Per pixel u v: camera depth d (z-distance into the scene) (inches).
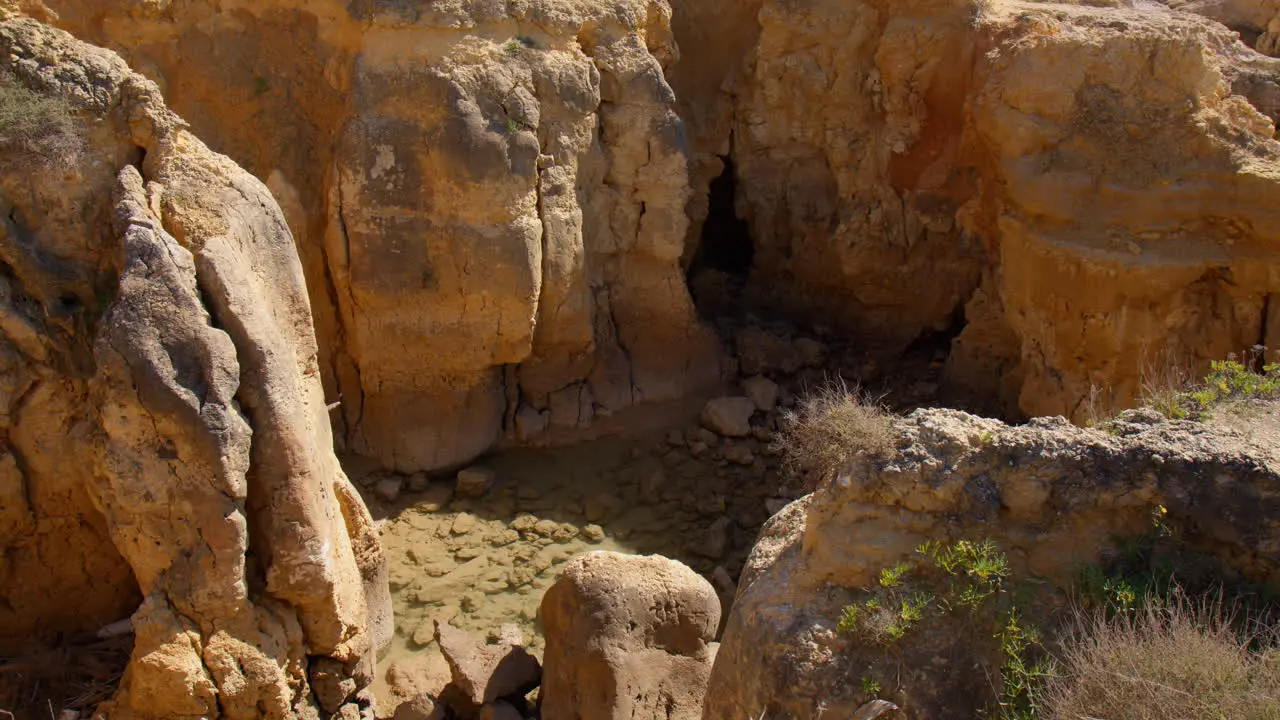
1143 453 177.9
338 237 328.5
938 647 176.1
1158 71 315.3
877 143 403.5
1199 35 355.3
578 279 354.9
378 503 335.3
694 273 465.1
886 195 404.2
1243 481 172.7
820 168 423.2
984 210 368.5
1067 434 183.6
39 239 239.8
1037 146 326.0
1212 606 169.0
